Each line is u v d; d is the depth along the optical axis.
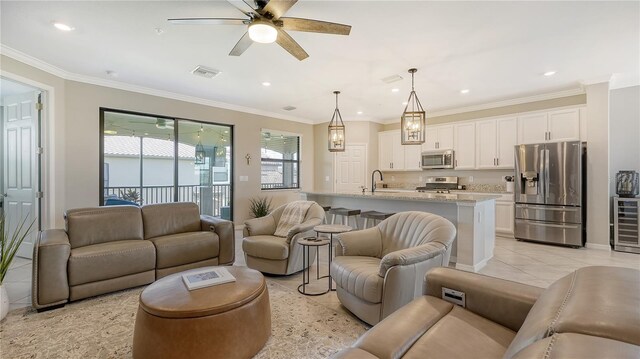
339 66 3.82
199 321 1.66
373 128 7.26
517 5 2.47
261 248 3.26
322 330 2.18
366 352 1.11
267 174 6.83
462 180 6.25
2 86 4.04
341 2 2.43
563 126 4.80
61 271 2.50
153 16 2.66
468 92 4.97
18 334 2.11
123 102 4.58
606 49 3.31
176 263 3.16
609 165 4.52
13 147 4.02
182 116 5.25
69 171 4.07
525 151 4.93
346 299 2.36
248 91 4.96
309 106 6.04
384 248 2.75
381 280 2.06
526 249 4.45
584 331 0.78
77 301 2.65
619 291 0.95
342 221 4.82
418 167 6.64
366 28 2.85
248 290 1.91
